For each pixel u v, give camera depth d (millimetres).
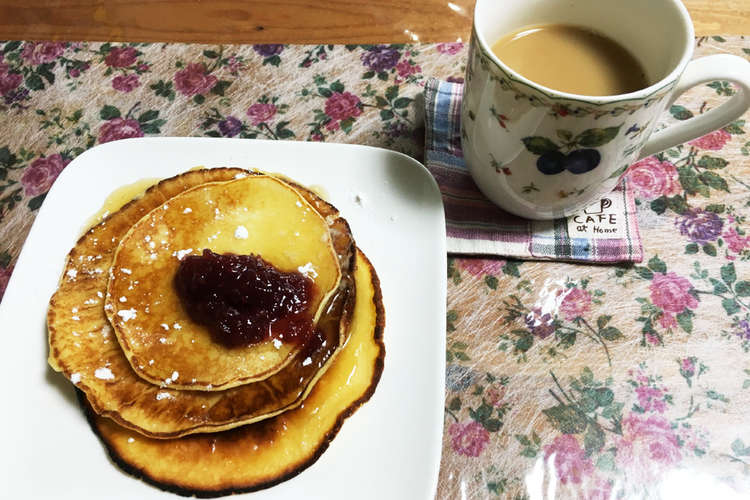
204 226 328
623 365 344
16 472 288
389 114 434
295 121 431
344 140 422
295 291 313
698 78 306
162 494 286
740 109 321
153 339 302
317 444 296
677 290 365
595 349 349
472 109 330
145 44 465
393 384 313
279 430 299
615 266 374
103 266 327
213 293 301
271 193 338
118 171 367
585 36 354
